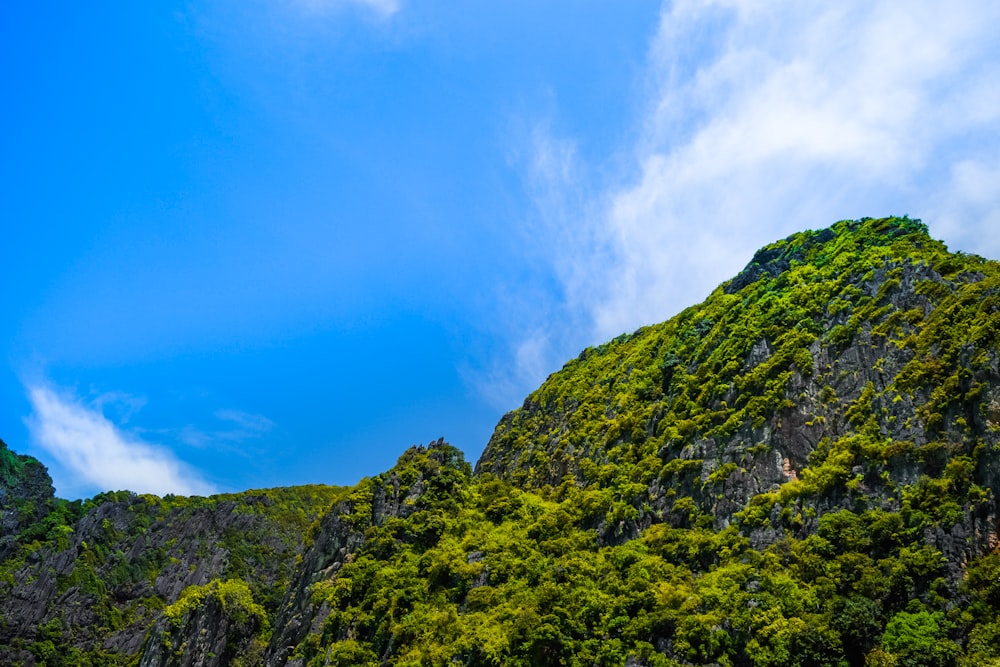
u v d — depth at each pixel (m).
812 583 71.00
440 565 91.81
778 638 66.00
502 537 97.06
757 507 81.88
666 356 120.50
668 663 68.75
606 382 133.50
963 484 68.88
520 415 155.25
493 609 83.00
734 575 74.62
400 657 82.56
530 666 73.81
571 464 116.31
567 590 80.75
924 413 76.12
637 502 95.00
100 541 186.38
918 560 66.50
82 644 164.50
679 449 98.50
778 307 105.44
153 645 112.38
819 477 79.44
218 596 119.19
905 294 91.62
